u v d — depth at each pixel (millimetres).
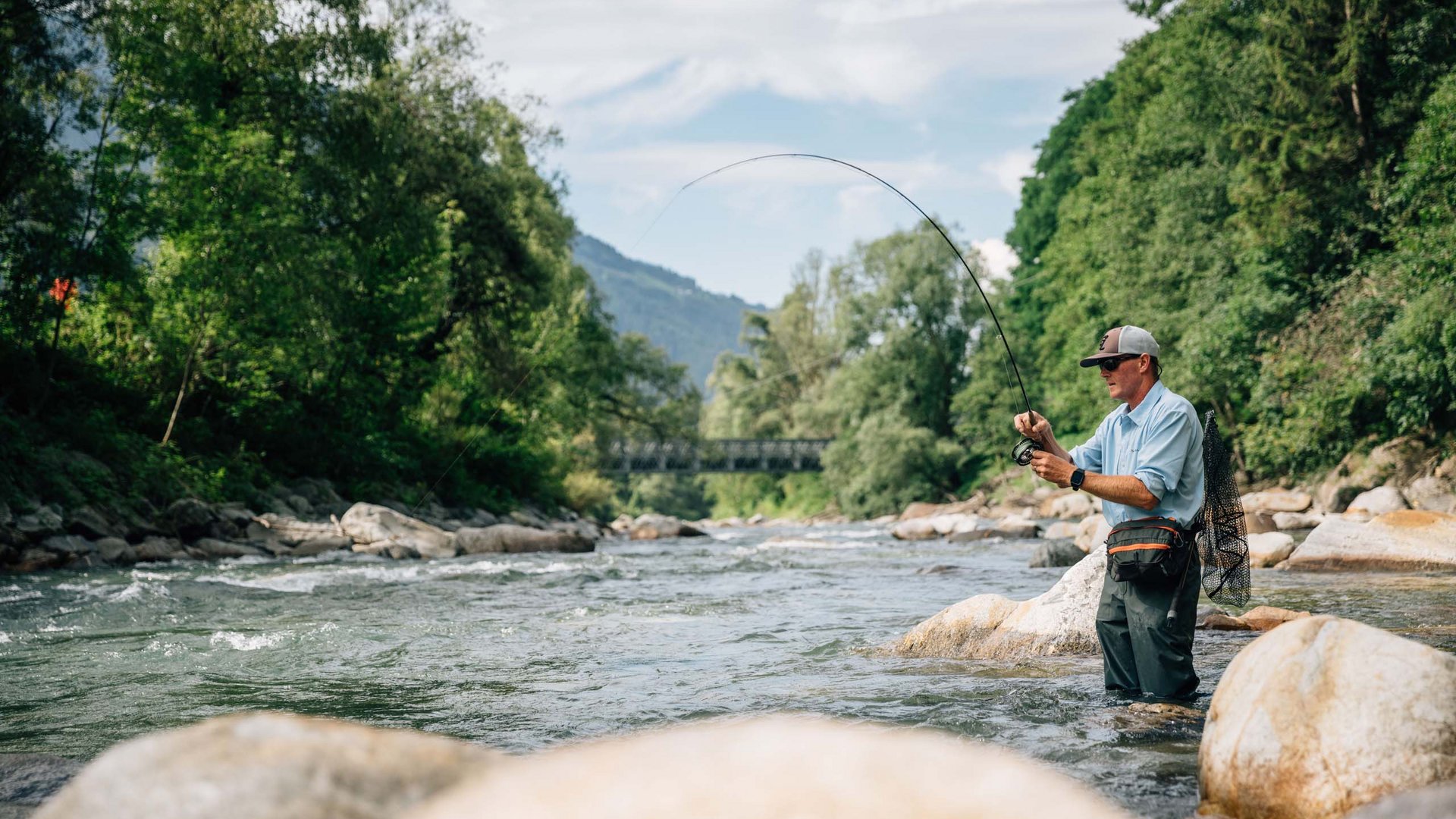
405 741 1612
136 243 20859
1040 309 55031
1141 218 33562
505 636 7168
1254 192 26406
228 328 21469
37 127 18781
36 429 17750
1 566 13539
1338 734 2631
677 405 42562
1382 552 10211
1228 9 30234
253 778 1410
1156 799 2980
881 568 13344
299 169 24703
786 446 65562
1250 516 16562
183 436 21828
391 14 28875
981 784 1273
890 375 54312
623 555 17859
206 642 6941
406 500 27312
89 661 6230
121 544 15438
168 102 21094
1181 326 29922
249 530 18016
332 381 27156
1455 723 2551
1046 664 5441
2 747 4090
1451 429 24594
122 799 1390
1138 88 39594
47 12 18953
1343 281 25312
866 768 1275
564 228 38062
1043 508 37844
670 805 1179
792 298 81688
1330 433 26531
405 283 28266
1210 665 5137
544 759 1409
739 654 6207
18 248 18828
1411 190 22609
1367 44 25219
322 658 6258
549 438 39000
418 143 28250
